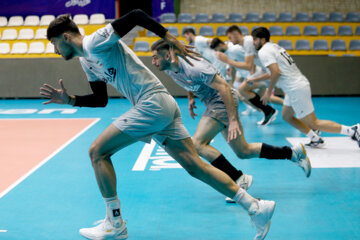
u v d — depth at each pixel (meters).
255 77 6.90
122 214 3.42
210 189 4.03
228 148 5.70
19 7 15.39
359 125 5.30
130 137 2.77
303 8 15.95
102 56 2.66
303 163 3.88
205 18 14.79
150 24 2.59
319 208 3.49
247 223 3.21
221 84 3.28
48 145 6.06
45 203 3.71
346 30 13.92
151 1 15.72
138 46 12.63
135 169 4.76
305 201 3.67
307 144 5.75
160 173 4.59
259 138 6.32
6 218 3.36
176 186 4.13
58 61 11.45
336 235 2.96
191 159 2.84
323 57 11.33
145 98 2.74
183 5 16.14
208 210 3.49
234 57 7.32
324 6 15.93
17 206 3.63
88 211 3.51
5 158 5.34
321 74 11.38
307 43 13.15
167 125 2.81
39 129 7.29
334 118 8.14
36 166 4.95
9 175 4.59
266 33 5.32
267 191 3.95
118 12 15.62
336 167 4.70
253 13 14.83
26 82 11.61
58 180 4.39
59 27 2.64
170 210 3.50
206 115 3.66
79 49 2.70
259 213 2.78
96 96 3.05
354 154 5.24
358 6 15.88
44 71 11.52
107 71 2.76
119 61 2.73
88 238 2.96
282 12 15.71
